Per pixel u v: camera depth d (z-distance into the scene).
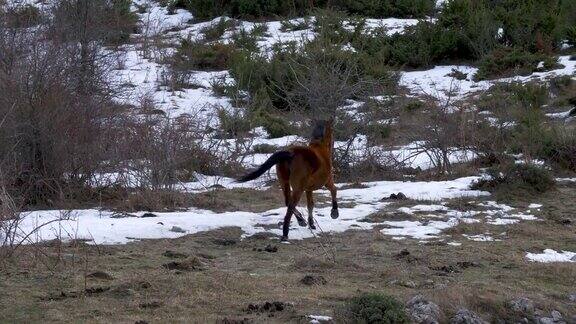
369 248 12.74
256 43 30.92
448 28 31.77
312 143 13.78
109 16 28.11
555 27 31.28
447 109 22.50
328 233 13.82
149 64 29.28
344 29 31.67
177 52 30.44
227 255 12.27
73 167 16.28
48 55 17.12
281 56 28.17
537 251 12.93
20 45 18.77
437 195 17.09
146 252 12.14
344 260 12.01
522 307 10.10
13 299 9.56
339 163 19.59
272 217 14.98
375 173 19.70
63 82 17.20
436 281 10.96
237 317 9.12
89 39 23.02
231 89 26.41
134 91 25.98
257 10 34.59
